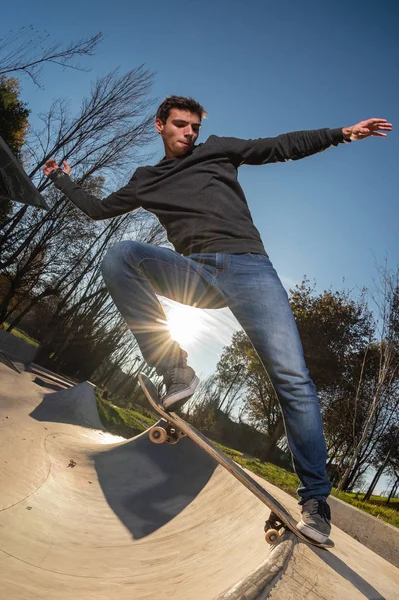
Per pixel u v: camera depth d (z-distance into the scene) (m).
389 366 11.34
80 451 7.05
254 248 2.30
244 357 30.81
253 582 1.72
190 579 2.87
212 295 2.36
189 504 4.70
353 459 10.67
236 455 18.94
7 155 7.61
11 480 4.70
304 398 2.18
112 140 19.38
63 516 4.44
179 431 2.41
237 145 2.43
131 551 3.82
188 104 2.51
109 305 25.67
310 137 2.37
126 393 35.12
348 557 2.58
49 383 16.05
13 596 2.70
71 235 21.78
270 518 2.50
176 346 2.31
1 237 20.17
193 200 2.37
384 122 2.26
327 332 22.36
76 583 3.08
